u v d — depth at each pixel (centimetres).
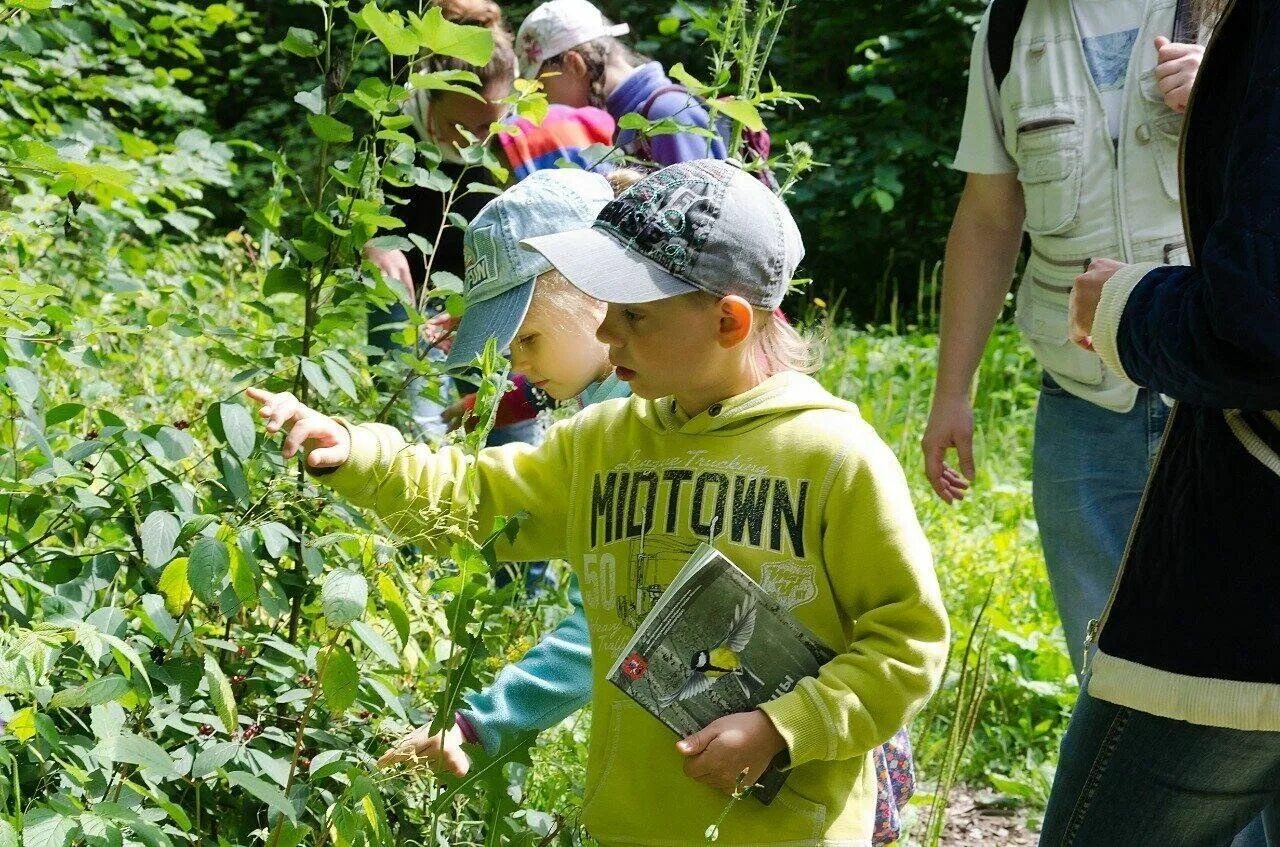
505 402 292
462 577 203
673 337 196
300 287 231
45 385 288
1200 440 174
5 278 222
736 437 197
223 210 1002
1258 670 170
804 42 1070
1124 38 272
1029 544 518
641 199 198
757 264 197
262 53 1103
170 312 256
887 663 187
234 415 199
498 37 356
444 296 262
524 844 214
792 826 192
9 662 166
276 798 178
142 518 207
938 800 291
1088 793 192
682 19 1034
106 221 432
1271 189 151
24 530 215
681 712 189
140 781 204
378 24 215
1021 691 414
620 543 204
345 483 214
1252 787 185
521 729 214
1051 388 288
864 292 1034
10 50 259
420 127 367
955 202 1020
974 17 959
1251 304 150
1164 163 269
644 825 196
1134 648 180
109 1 598
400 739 220
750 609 189
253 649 222
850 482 191
